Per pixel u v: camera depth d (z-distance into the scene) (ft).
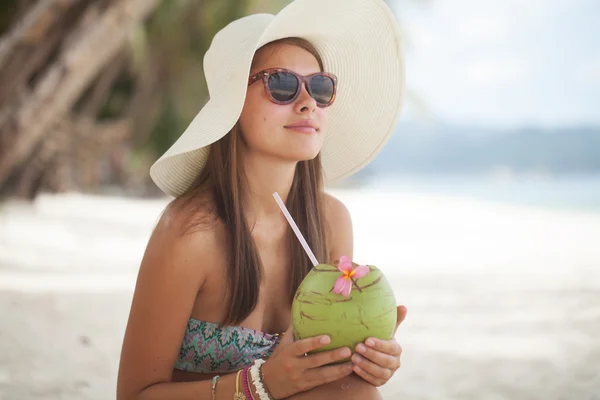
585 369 13.71
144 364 7.07
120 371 7.27
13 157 35.78
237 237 7.25
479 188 122.11
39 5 34.32
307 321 6.43
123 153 75.66
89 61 35.65
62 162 53.88
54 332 15.44
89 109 56.08
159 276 7.01
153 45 65.77
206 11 65.26
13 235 33.37
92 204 53.01
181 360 7.47
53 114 36.06
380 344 6.33
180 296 7.06
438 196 89.76
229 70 7.49
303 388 6.40
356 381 6.54
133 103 69.15
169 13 62.23
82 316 17.25
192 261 7.06
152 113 73.92
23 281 21.77
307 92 7.34
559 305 20.57
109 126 54.44
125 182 78.07
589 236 41.01
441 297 21.94
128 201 59.62
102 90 56.18
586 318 18.72
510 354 14.99
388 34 8.54
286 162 7.65
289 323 8.05
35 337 14.88
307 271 8.06
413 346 15.85
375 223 47.65
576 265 29.17
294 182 8.14
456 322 18.38
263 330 7.88
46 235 34.14
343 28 8.29
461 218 53.26
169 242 7.04
